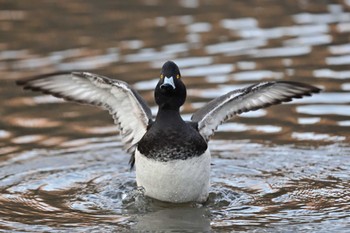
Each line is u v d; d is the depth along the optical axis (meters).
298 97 11.32
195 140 10.37
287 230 10.12
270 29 18.95
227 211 10.80
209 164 10.64
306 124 14.17
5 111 15.09
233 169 12.44
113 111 11.53
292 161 12.70
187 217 10.59
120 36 18.75
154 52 17.59
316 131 13.86
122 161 12.94
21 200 11.28
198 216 10.62
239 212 10.77
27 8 21.19
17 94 15.91
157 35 18.72
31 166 12.65
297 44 17.91
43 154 13.16
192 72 16.38
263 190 11.58
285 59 17.02
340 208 10.85
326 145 13.29
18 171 12.43
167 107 10.46
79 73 11.00
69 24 19.73
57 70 16.58
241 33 18.72
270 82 10.91
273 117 14.59
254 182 11.90
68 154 13.17
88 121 14.66
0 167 12.57
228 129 14.15
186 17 20.03
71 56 17.52
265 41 18.17
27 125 14.41
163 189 10.56
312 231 10.09
